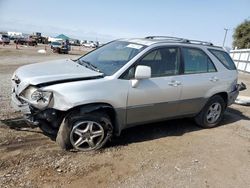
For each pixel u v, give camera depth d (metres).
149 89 4.88
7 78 10.52
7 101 6.84
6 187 3.44
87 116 4.36
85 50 61.97
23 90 4.30
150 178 3.98
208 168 4.45
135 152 4.70
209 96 5.93
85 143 4.51
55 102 4.15
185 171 4.28
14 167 3.87
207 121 6.21
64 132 4.32
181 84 5.33
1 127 5.04
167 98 5.18
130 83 4.68
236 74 6.61
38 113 4.22
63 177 3.77
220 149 5.22
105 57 5.29
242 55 32.00
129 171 4.10
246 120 7.31
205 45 6.06
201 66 5.86
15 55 26.42
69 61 5.46
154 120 5.27
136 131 5.64
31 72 4.55
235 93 6.59
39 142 4.64
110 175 3.94
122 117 4.75
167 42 5.34
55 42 46.00
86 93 4.26
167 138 5.45
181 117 5.73
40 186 3.53
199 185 3.95
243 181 4.20
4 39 51.22
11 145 4.44
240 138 5.90
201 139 5.59
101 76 4.56
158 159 4.55
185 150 5.00
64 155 4.32
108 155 4.50
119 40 5.89
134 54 4.94
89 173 3.93
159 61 5.12
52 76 4.31
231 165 4.65
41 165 3.98
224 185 4.04
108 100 4.46
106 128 4.57
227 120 7.11
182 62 5.45
